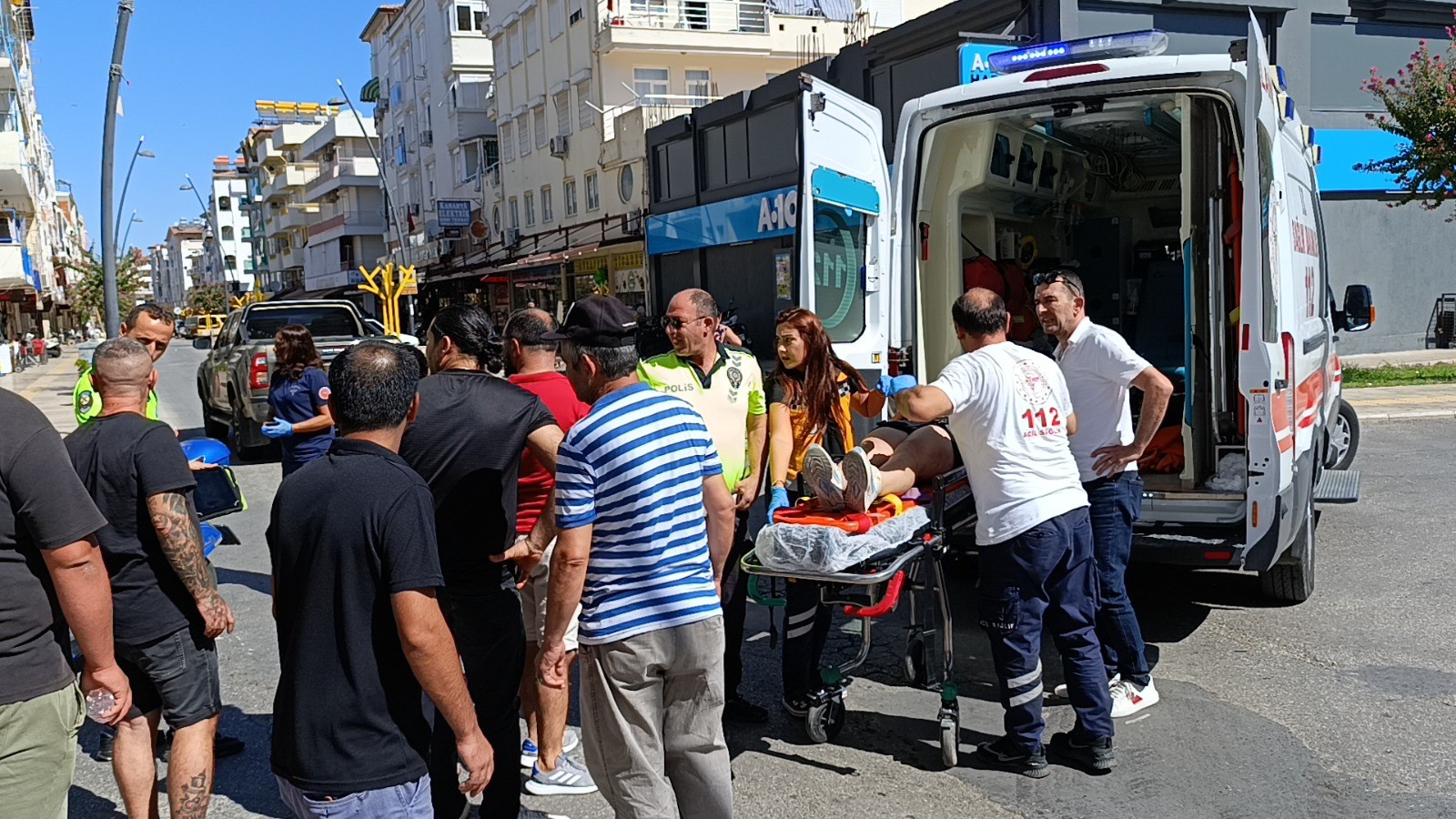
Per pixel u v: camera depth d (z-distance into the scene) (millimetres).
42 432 2471
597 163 29500
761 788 3811
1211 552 4664
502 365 3996
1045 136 7035
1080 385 4242
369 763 2350
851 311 5574
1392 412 12414
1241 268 4539
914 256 5621
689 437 2973
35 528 2439
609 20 27922
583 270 31000
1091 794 3695
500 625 3277
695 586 2904
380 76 56406
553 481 3557
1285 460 4684
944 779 3852
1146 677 4402
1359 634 5230
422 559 2348
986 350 3785
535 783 3896
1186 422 5031
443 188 45875
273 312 13438
